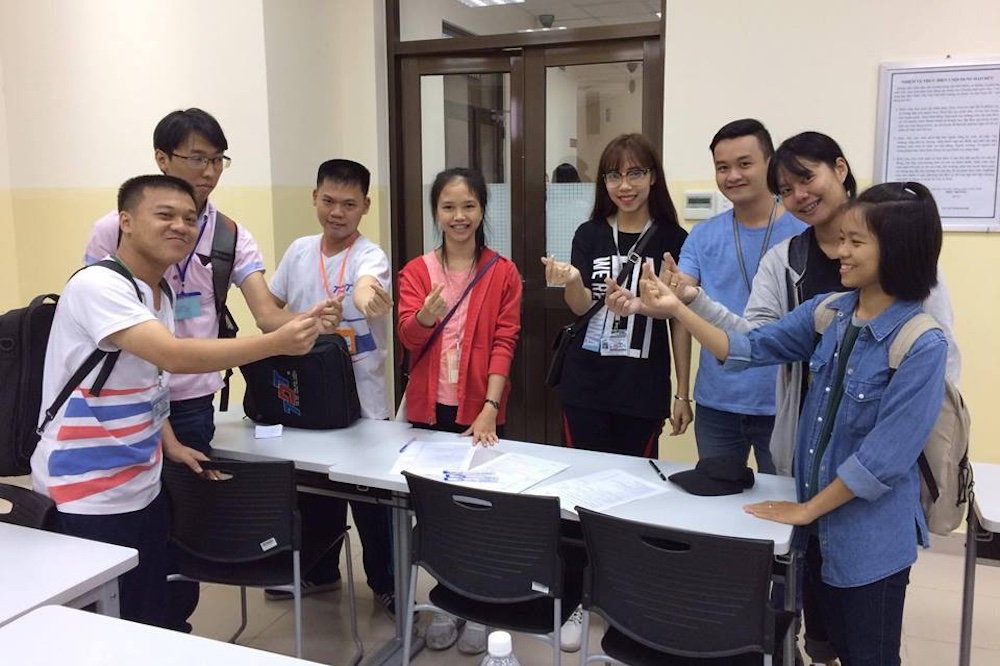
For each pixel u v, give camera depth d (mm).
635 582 1684
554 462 2227
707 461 2061
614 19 3891
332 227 2592
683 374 2643
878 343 1569
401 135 4109
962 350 3102
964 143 2984
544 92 3795
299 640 2166
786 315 1902
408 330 2455
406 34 4070
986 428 3105
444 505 1917
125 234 1817
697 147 3326
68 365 1753
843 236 1562
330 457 2266
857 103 3102
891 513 1588
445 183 2443
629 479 2080
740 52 3219
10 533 1721
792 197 1959
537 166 3855
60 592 1452
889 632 1633
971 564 1874
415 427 2600
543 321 3922
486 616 1962
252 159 3664
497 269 2506
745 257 2348
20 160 4301
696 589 1618
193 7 3697
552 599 2020
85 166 4129
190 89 3766
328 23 3953
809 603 2057
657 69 3580
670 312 1897
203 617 2805
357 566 3209
